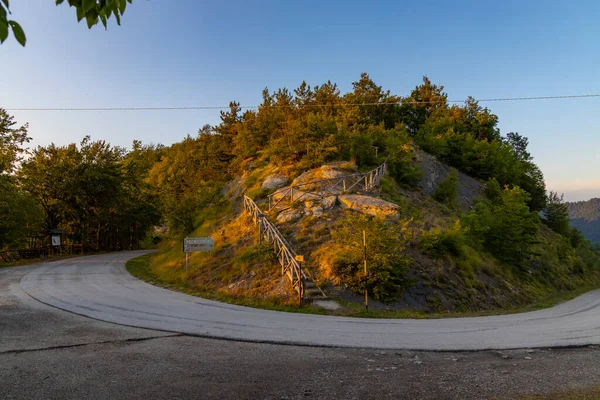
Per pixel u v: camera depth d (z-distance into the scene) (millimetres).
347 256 16172
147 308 12570
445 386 6301
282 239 18703
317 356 7883
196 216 29844
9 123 34062
